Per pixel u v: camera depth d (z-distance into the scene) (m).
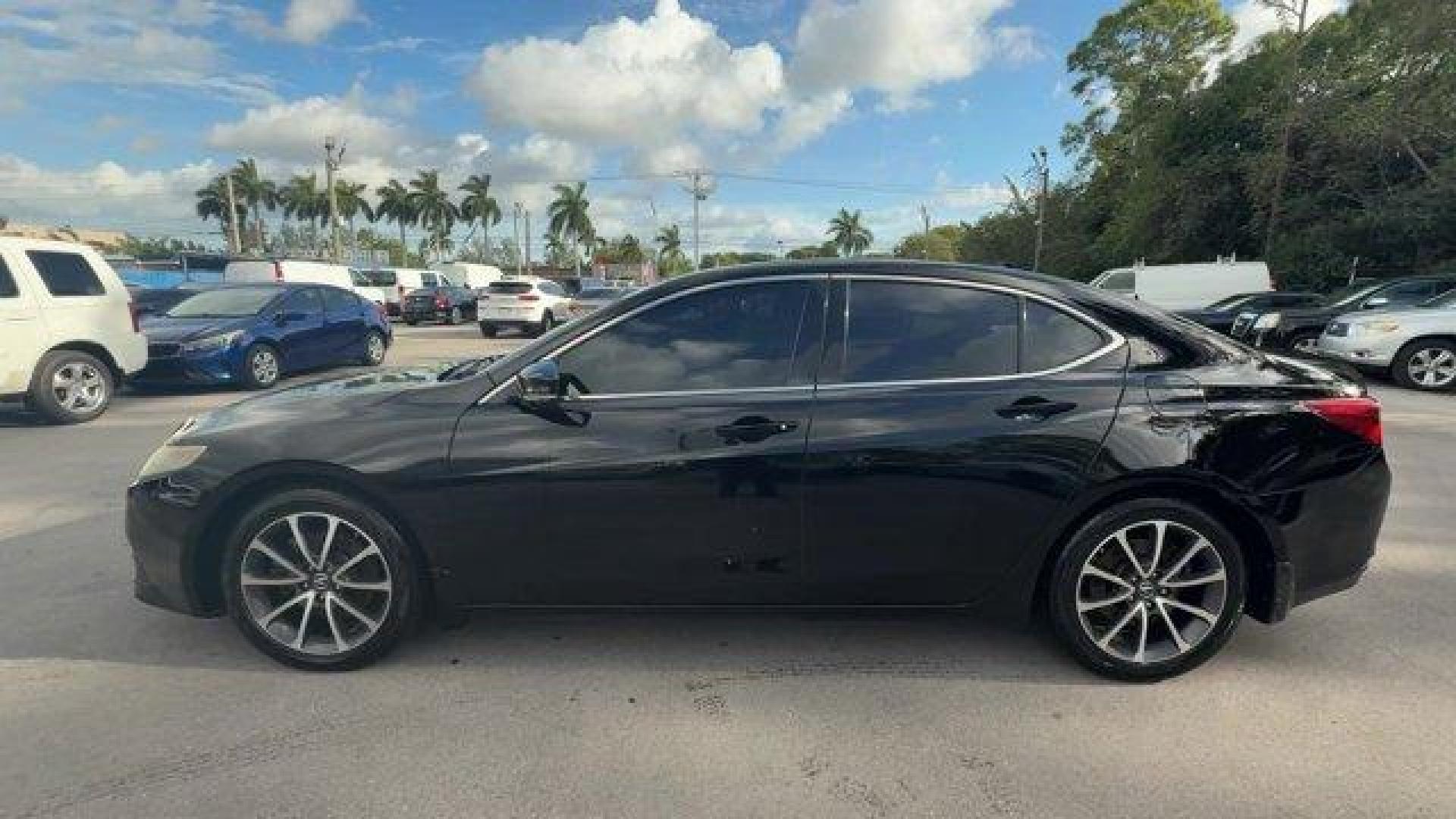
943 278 3.35
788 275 3.36
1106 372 3.23
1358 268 22.80
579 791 2.62
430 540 3.24
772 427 3.16
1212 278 19.67
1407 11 21.56
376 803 2.56
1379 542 4.95
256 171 72.44
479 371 3.45
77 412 8.99
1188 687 3.25
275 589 3.38
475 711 3.08
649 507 3.19
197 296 12.45
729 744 2.88
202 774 2.70
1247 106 29.38
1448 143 21.12
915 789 2.63
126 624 3.80
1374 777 2.68
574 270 84.12
